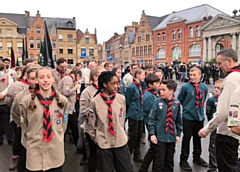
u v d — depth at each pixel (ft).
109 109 11.84
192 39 160.04
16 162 16.03
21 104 10.28
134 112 16.94
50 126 10.20
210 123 11.02
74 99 18.90
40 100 10.20
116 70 20.77
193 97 16.20
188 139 16.17
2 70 20.58
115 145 11.82
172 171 14.70
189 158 17.89
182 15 174.81
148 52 199.11
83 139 14.21
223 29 137.90
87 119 13.53
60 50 194.59
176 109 14.60
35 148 10.12
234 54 10.84
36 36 184.34
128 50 223.30
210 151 15.44
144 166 15.05
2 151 19.49
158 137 14.34
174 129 14.49
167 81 14.62
